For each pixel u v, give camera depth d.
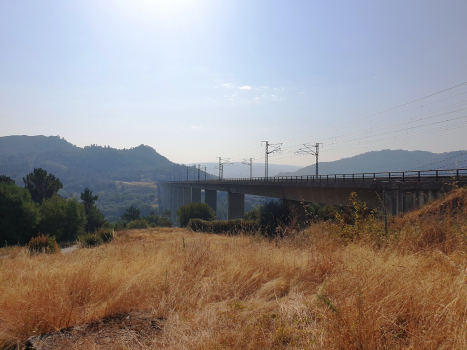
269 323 3.42
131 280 4.98
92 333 3.45
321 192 38.75
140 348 3.01
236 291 4.89
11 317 3.77
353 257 5.83
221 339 3.02
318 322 3.38
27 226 42.25
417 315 3.06
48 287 4.65
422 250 5.89
